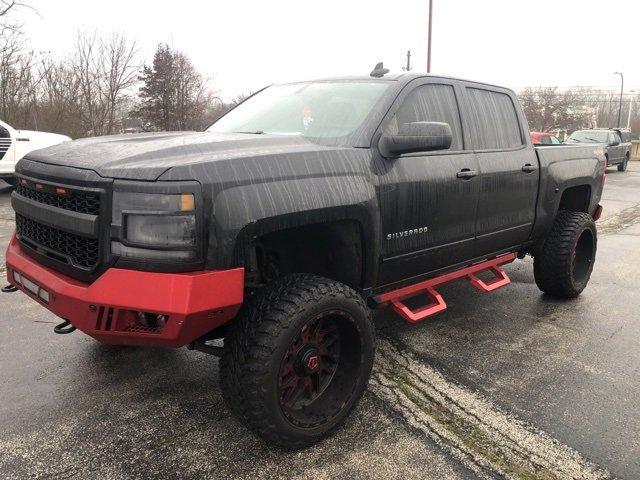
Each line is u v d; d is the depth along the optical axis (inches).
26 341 158.2
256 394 99.5
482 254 166.6
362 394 117.0
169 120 1327.5
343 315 110.0
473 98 161.6
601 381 139.5
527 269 256.4
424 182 133.3
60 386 132.3
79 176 96.9
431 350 157.9
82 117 1020.5
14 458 104.0
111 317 93.2
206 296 91.7
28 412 120.2
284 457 106.0
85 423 116.5
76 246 99.8
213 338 114.8
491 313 191.5
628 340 167.5
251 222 96.0
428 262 143.2
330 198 108.5
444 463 104.7
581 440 113.0
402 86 136.5
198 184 91.6
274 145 114.3
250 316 102.2
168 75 1320.1
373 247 121.2
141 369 142.1
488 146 163.2
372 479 99.8
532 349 159.6
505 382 138.3
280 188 101.5
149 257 91.4
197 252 91.8
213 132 141.7
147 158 97.9
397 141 121.9
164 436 112.3
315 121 134.3
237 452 107.3
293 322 101.1
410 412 123.1
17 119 914.1
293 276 109.5
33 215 110.2
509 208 168.4
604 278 240.8
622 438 113.9
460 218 148.3
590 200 216.4
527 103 1857.8
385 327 176.2
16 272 116.3
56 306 101.3
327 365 115.8
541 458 106.7
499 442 111.8
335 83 149.2
